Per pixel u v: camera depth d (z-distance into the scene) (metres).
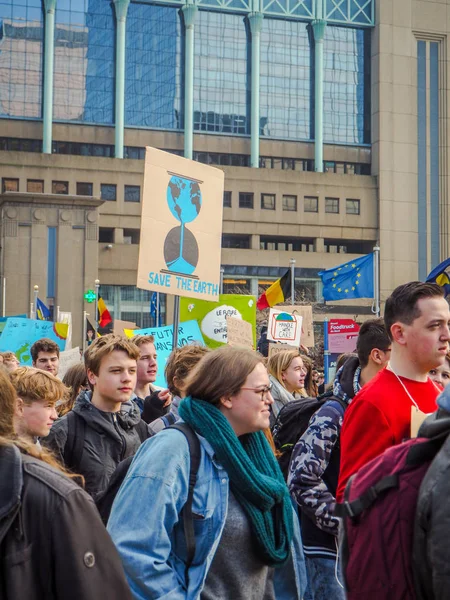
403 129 120.25
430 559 3.48
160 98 117.19
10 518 3.48
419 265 119.38
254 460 5.02
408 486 3.70
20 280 96.69
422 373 5.34
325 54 121.75
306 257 116.31
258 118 118.06
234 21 120.12
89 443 7.25
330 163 121.31
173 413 7.79
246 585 4.76
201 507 4.68
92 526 3.64
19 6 112.62
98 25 115.19
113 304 109.88
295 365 10.00
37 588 3.54
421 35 122.12
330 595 6.30
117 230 111.62
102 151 115.12
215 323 15.32
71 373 9.39
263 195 116.44
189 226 10.62
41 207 97.44
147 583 4.42
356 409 5.27
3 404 3.69
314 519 6.07
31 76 112.88
